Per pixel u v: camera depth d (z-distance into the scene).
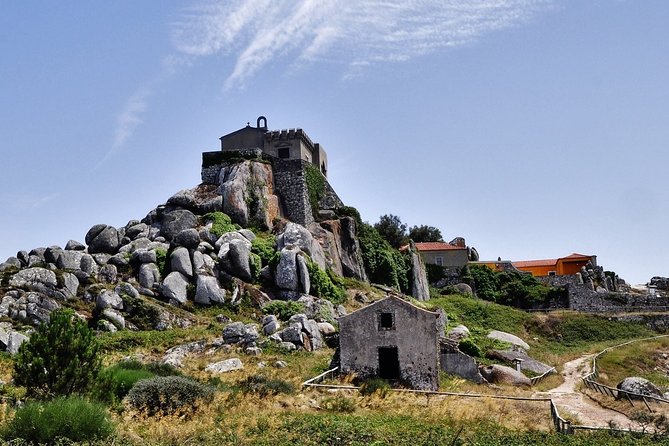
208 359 47.41
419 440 27.98
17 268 60.44
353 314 45.41
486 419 33.75
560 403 44.19
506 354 56.53
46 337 31.67
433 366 44.09
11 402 29.95
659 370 63.09
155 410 31.67
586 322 80.31
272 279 66.56
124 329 55.09
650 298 87.94
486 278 98.94
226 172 81.25
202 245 67.38
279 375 43.34
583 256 116.56
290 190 83.75
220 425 29.38
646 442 30.27
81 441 24.69
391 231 107.06
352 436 28.11
